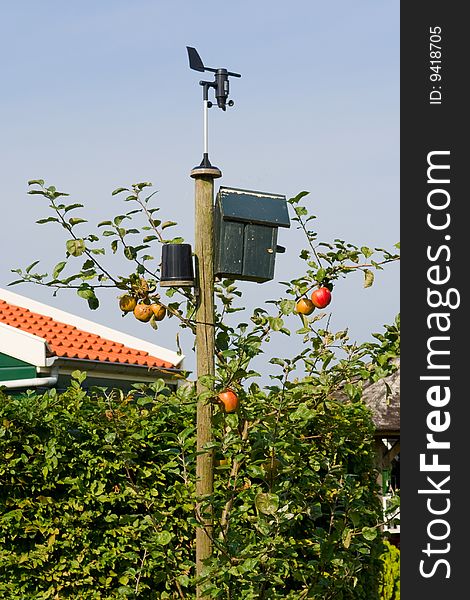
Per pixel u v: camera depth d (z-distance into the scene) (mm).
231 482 8297
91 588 9992
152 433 10500
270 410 8398
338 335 8602
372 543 10164
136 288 7992
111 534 10117
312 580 8750
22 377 15773
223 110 7953
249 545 7953
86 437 10266
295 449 8539
